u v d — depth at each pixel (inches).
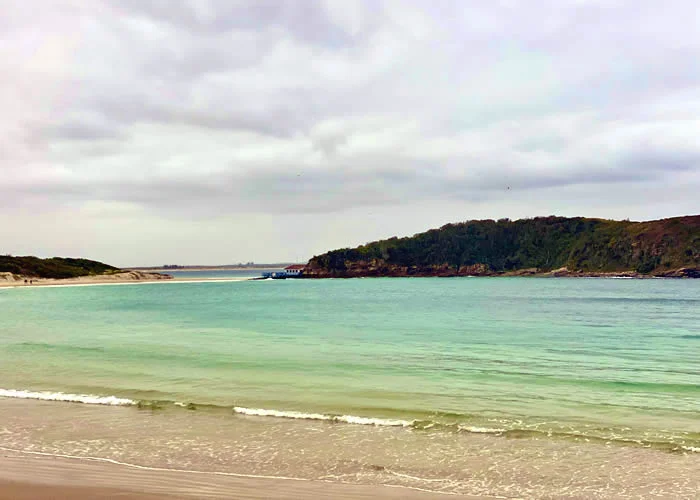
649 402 539.5
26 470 342.6
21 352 900.6
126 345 996.6
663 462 361.1
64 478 327.6
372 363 778.8
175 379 657.6
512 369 733.3
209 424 454.9
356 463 359.6
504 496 306.3
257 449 388.2
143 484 317.7
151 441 406.6
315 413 490.9
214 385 621.0
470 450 386.6
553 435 421.7
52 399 546.9
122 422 460.4
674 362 806.5
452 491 312.5
